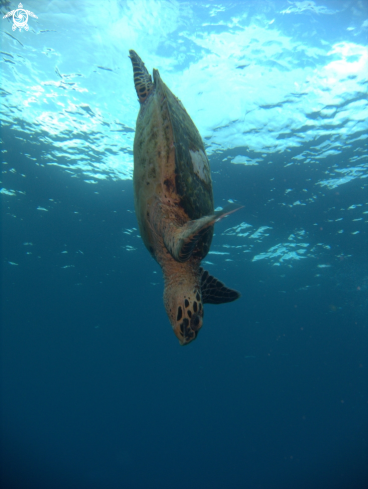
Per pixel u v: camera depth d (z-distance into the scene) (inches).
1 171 526.9
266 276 946.7
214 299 116.0
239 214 612.7
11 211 642.8
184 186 85.7
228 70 348.5
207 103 386.3
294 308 1199.6
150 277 967.0
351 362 1761.8
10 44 327.0
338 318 1295.5
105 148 470.6
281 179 515.5
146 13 296.8
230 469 1691.7
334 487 1187.9
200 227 62.5
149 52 333.4
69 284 1039.0
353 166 484.7
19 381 2470.5
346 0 281.1
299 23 302.2
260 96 376.8
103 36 319.0
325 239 709.9
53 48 330.6
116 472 1651.1
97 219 671.1
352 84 358.6
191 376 2239.2
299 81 357.1
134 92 377.1
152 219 90.8
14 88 376.2
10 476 1378.0
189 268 92.5
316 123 411.8
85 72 355.3
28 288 1056.8
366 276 917.8
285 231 678.5
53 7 292.0
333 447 1875.0
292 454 1913.1
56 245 788.6
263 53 330.0
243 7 290.4
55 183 555.8
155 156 88.4
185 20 301.9
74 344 1700.3
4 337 1566.2
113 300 1176.8
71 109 403.2
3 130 442.0
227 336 1542.8
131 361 1950.1
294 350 1662.2
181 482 1514.5
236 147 453.1
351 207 589.0
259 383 2317.9
